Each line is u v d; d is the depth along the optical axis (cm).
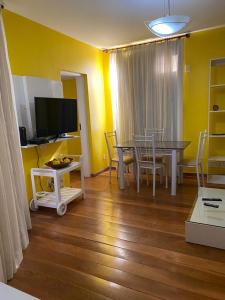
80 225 280
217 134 402
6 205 197
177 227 266
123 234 255
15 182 234
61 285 185
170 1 282
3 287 82
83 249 231
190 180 432
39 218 303
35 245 242
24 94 309
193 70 430
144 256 216
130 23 347
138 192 383
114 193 383
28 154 321
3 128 205
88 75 455
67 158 348
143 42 450
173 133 451
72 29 366
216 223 229
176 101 439
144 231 260
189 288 176
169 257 213
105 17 323
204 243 229
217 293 170
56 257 220
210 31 405
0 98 207
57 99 339
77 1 273
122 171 399
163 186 406
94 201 353
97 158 498
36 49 331
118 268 201
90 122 468
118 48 478
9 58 290
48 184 358
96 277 192
